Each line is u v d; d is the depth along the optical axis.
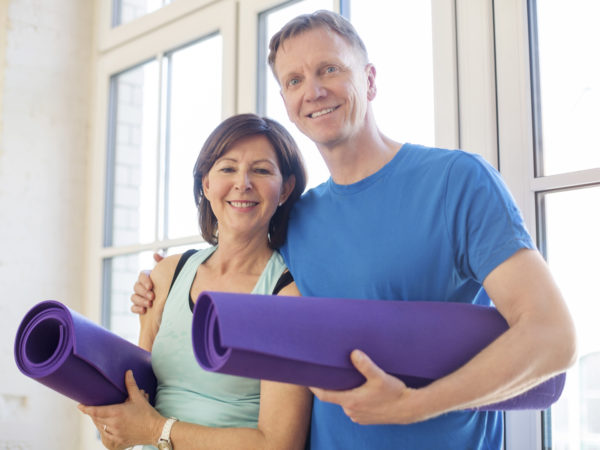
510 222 1.05
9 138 2.52
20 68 2.56
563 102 1.44
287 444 1.22
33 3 2.60
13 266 2.49
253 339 0.87
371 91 1.28
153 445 1.27
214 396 1.29
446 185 1.12
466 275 1.13
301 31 1.21
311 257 1.27
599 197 1.36
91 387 1.20
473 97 1.52
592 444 1.35
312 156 1.87
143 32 2.45
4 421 2.42
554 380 1.09
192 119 2.27
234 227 1.33
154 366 1.36
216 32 2.20
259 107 2.05
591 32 1.42
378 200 1.21
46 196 2.58
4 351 2.45
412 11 1.70
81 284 2.63
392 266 1.15
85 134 2.69
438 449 1.12
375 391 0.91
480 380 0.92
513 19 1.48
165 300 1.43
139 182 2.45
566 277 1.40
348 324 0.94
